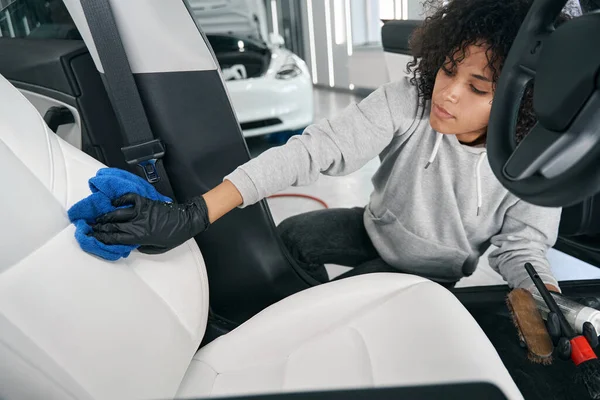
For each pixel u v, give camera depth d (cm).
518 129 63
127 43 68
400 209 89
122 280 54
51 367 43
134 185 56
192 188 81
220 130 80
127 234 53
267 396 55
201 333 67
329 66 393
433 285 70
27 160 50
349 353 62
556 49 38
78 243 51
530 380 82
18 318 42
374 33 360
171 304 61
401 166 84
